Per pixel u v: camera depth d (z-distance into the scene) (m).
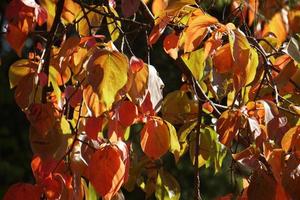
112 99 1.64
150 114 1.83
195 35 1.80
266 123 1.77
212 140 2.25
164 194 2.27
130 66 1.68
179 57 2.16
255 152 1.81
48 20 2.09
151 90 1.72
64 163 1.79
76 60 1.80
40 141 1.73
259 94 2.05
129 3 1.79
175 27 1.98
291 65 1.91
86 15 1.98
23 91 1.79
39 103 1.79
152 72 1.73
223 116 1.85
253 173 1.78
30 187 1.75
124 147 1.74
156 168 2.28
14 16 1.86
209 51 1.82
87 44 1.78
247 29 2.22
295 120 1.91
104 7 2.07
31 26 1.87
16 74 1.83
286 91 2.05
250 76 1.79
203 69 1.95
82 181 1.85
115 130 1.76
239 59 1.76
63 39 1.96
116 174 1.72
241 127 1.90
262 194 1.77
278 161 1.72
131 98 1.71
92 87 1.63
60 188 1.75
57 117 1.79
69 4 2.08
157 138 1.90
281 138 1.78
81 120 1.85
